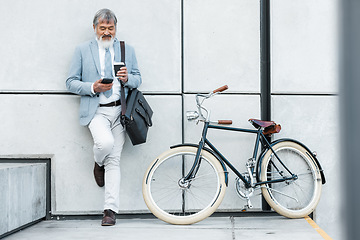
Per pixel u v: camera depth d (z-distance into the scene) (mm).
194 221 3721
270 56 4227
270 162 4145
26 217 3555
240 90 4207
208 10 4215
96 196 4133
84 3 4176
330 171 4223
